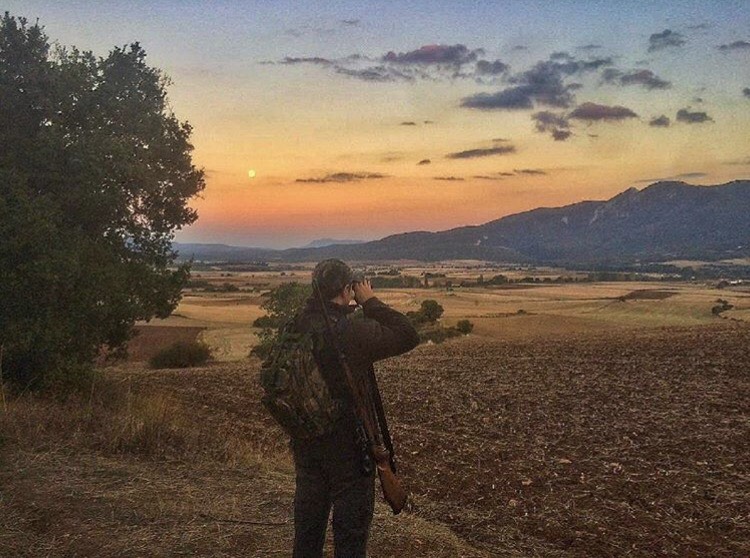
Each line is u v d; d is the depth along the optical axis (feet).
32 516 16.33
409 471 28.30
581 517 21.30
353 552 11.56
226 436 34.81
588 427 36.09
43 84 49.96
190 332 199.93
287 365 11.19
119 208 54.60
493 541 19.04
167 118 62.08
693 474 25.91
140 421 27.02
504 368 69.05
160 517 16.89
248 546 15.49
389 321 11.80
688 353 71.97
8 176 44.98
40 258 43.34
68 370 43.11
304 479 11.88
